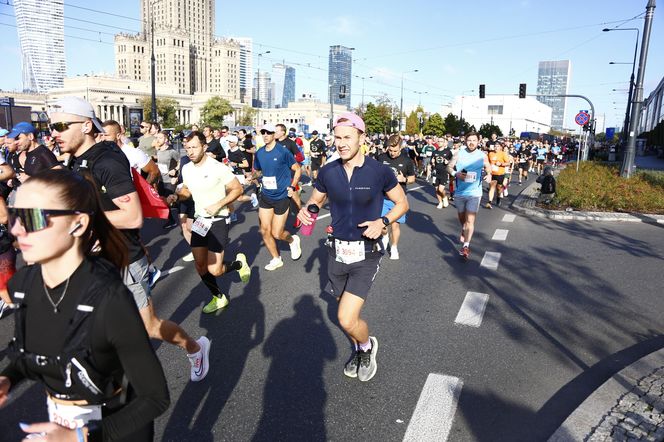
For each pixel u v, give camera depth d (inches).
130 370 62.3
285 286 236.4
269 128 250.5
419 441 118.4
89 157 117.6
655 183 644.7
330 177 138.4
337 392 140.6
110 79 4143.7
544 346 173.6
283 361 159.2
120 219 114.6
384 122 3454.7
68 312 61.1
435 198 621.9
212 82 5088.6
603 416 124.6
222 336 178.2
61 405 65.3
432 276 258.5
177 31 4635.8
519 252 315.6
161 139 410.3
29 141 265.6
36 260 59.8
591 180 647.8
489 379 149.4
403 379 148.3
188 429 122.1
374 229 130.3
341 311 135.9
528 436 120.9
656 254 314.0
